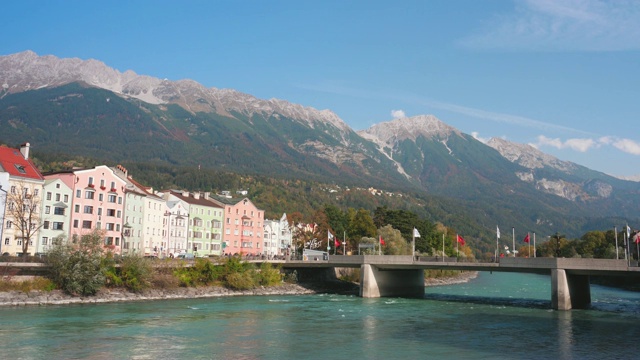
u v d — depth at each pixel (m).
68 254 84.69
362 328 68.56
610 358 53.12
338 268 145.75
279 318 75.81
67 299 81.56
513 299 110.12
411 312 85.56
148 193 144.50
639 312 88.81
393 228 193.38
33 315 68.62
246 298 101.62
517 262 97.88
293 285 122.31
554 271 92.69
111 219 125.06
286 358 50.91
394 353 54.09
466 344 59.31
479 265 102.75
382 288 115.56
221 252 166.62
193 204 158.88
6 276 79.00
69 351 50.56
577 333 66.88
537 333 66.69
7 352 49.34
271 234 197.25
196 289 102.38
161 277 98.06
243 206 177.62
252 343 57.38
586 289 103.12
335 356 52.22
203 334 61.38
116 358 48.78
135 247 133.75
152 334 60.00
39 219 100.25
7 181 102.56
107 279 89.38
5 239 100.94
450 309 90.44
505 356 53.66
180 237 153.38
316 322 72.88
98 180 122.44
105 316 70.75
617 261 87.94
